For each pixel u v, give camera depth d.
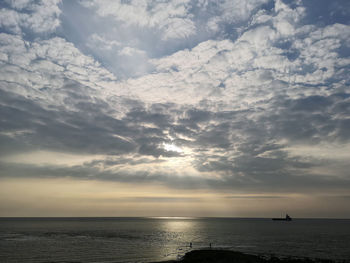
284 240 108.62
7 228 179.88
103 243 94.75
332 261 58.69
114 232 150.12
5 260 60.31
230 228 199.00
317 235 133.50
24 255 67.00
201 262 52.59
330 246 88.62
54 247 82.31
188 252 68.81
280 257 65.69
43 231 152.00
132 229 180.38
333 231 165.12
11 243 92.06
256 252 74.50
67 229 173.12
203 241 103.88
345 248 83.50
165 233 144.88
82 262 57.97
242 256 58.81
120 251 75.31
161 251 75.81
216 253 62.34
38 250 75.69
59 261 59.16
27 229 170.25
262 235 133.25
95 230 165.38
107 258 63.28
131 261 59.16
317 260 59.22
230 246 88.38
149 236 125.19
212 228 198.25
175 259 61.62
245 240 108.25
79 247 82.94
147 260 60.50
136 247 84.31
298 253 72.75
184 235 132.62
